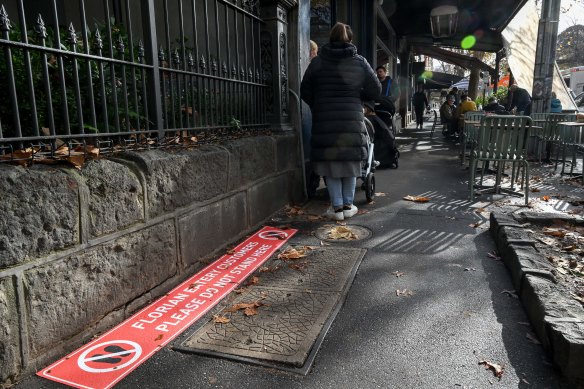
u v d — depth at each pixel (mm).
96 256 2414
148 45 3082
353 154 4570
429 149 11648
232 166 3848
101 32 3260
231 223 3902
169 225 3020
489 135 5426
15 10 5336
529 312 2572
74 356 2252
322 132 4594
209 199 3512
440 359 2209
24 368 2061
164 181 2934
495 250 3727
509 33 14461
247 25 4852
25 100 2650
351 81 4531
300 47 5441
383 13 13719
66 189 2211
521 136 5262
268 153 4621
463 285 3053
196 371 2148
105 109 2703
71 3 5637
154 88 3127
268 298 2900
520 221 4004
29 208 2029
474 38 17906
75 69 2467
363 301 2844
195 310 2750
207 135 3857
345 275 3240
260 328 2520
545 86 9945
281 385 2037
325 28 10188
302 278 3211
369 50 11516
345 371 2129
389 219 4715
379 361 2203
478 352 2264
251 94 4660
